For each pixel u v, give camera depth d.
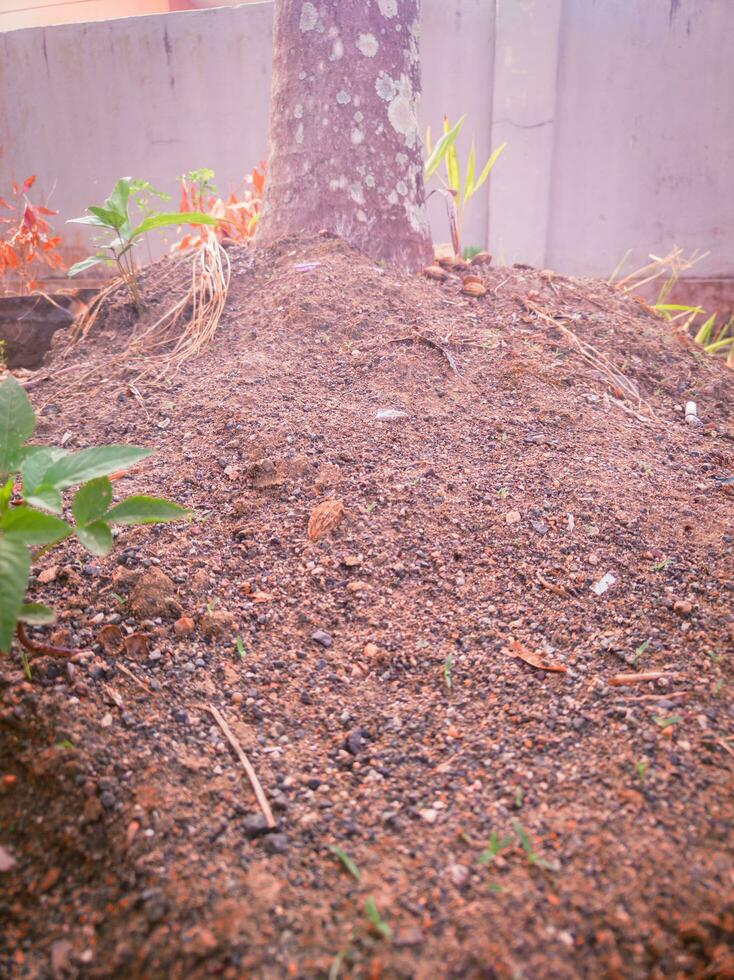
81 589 0.68
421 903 0.46
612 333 1.19
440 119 2.37
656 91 2.19
